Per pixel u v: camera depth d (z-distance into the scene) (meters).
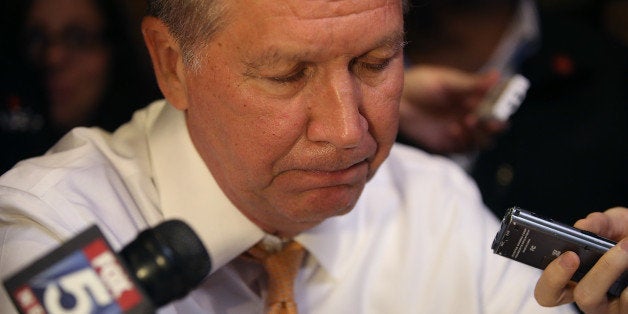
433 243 3.38
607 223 2.65
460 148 5.01
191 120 2.84
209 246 2.90
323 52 2.32
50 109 4.88
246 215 2.91
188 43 2.51
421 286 3.32
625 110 5.12
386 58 2.48
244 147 2.52
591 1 6.02
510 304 3.30
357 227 3.32
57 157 2.99
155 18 2.63
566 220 5.12
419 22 5.02
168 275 1.72
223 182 2.86
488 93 4.77
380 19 2.35
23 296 1.67
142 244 1.74
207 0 2.41
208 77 2.50
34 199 2.76
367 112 2.53
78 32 4.87
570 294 2.61
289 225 2.87
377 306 3.29
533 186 5.12
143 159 3.07
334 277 3.21
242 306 3.03
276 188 2.60
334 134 2.39
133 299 1.66
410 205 3.45
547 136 5.12
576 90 5.12
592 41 5.21
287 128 2.44
